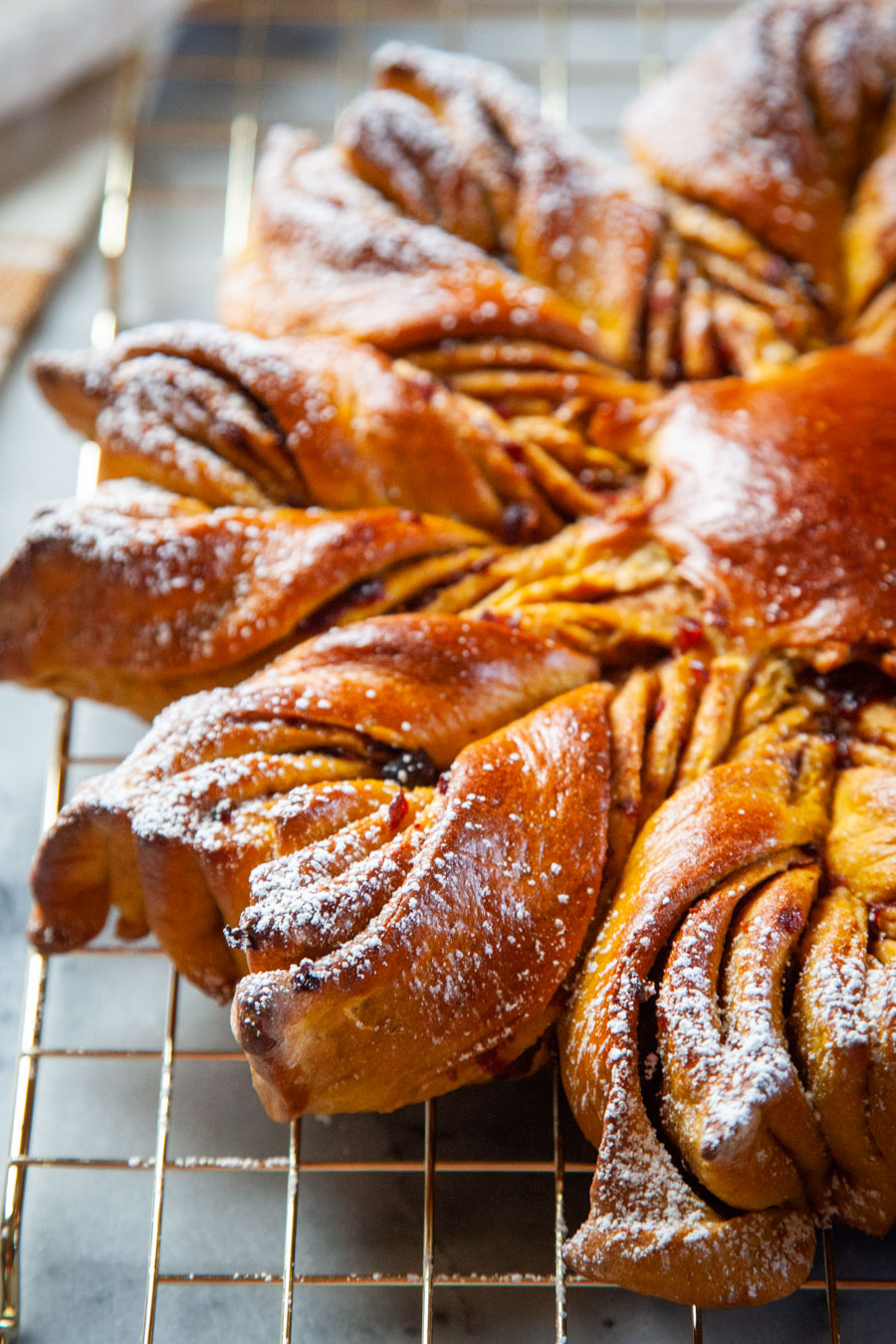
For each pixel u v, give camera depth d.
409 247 0.60
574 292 0.61
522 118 0.62
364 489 0.57
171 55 0.75
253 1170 0.55
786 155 0.61
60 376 0.59
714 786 0.53
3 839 0.61
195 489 0.57
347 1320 0.54
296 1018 0.51
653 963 0.52
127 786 0.54
